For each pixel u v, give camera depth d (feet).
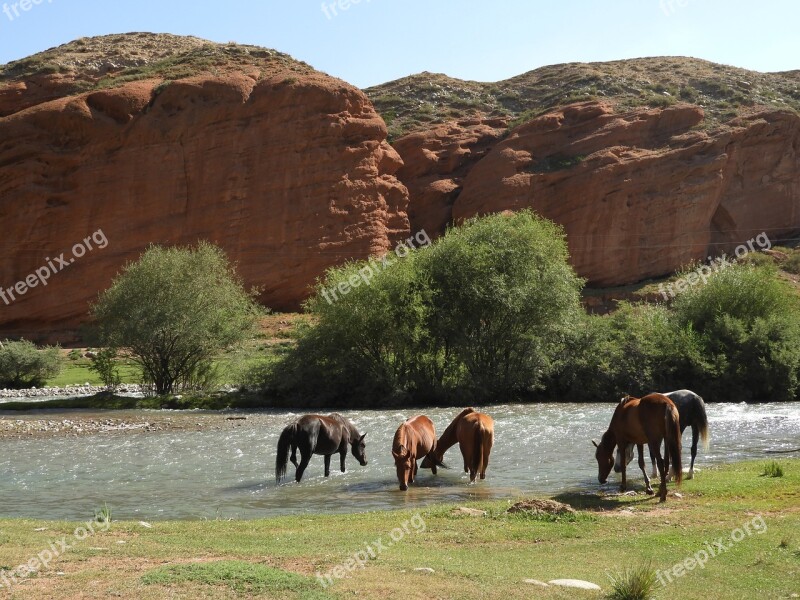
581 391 134.51
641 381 134.10
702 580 26.37
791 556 29.04
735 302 144.46
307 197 239.71
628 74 367.66
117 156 224.74
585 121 277.44
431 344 134.31
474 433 51.19
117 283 135.44
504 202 256.52
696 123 275.39
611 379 134.31
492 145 293.02
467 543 32.35
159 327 128.88
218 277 141.79
